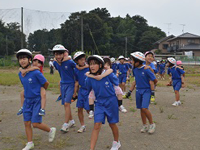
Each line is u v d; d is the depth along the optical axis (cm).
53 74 2330
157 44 6550
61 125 562
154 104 816
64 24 4206
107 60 450
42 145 431
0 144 437
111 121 397
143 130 507
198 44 5450
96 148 420
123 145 433
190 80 1756
